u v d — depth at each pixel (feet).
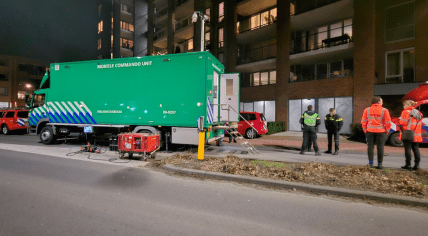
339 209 12.08
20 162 22.29
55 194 13.88
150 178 17.42
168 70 27.71
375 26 52.85
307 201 13.15
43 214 11.16
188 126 27.35
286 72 63.62
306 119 27.78
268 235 9.41
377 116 19.11
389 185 14.80
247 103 73.10
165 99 27.81
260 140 44.19
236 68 76.59
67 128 33.76
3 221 10.37
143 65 28.63
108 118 30.04
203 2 88.38
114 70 29.81
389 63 51.29
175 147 32.83
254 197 13.75
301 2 65.36
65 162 22.53
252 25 80.38
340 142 41.47
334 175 17.13
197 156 23.86
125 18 133.90
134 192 14.42
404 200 12.71
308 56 60.03
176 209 11.96
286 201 13.15
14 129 53.26
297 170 18.56
